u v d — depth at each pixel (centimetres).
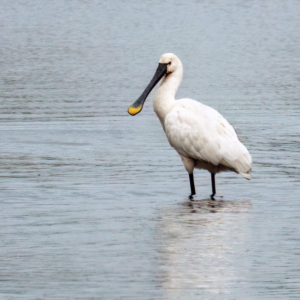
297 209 1292
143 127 2341
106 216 1245
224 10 10150
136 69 4219
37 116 2545
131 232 1138
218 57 4997
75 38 6538
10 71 4056
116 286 895
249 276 929
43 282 908
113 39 6412
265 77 3862
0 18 9175
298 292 877
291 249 1043
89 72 4056
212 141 1402
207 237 1107
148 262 984
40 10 10444
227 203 1345
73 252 1030
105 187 1485
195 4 11144
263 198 1386
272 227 1166
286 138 2108
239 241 1084
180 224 1187
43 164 1725
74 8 10756
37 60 4725
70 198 1382
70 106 2808
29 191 1440
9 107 2755
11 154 1858
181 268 959
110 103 2911
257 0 11669
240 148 1404
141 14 9669
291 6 10744
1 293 870
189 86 3488
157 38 6488
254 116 2566
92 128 2311
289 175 1602
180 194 1433
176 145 1452
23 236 1114
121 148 1958
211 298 857
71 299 852
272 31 7331
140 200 1372
